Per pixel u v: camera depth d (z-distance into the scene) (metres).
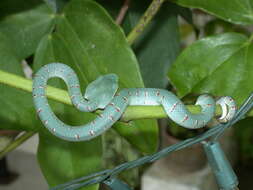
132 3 0.68
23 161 1.25
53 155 0.54
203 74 0.55
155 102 0.47
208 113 0.46
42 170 0.54
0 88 0.52
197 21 1.08
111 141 0.98
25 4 0.58
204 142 0.43
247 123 0.96
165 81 0.68
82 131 0.44
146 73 0.68
